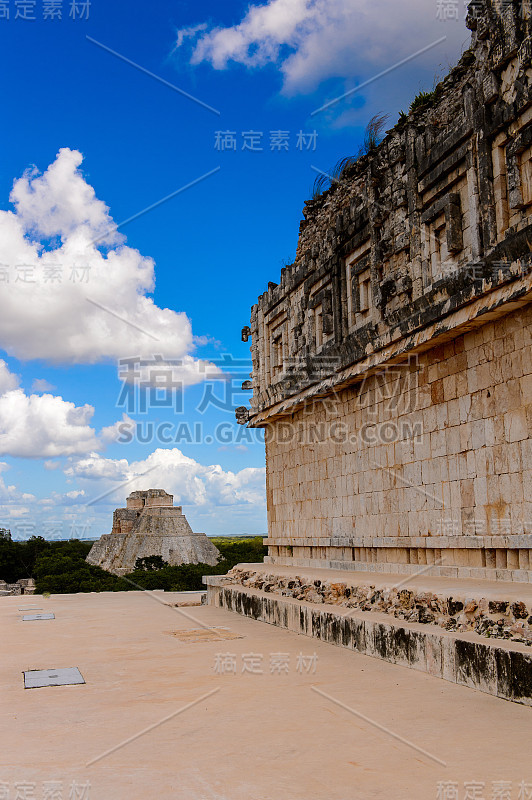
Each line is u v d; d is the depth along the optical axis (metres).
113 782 6.00
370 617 12.25
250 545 83.44
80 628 17.33
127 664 12.09
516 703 8.19
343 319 18.50
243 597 19.34
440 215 14.16
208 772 6.24
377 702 8.68
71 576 54.41
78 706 9.05
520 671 8.14
